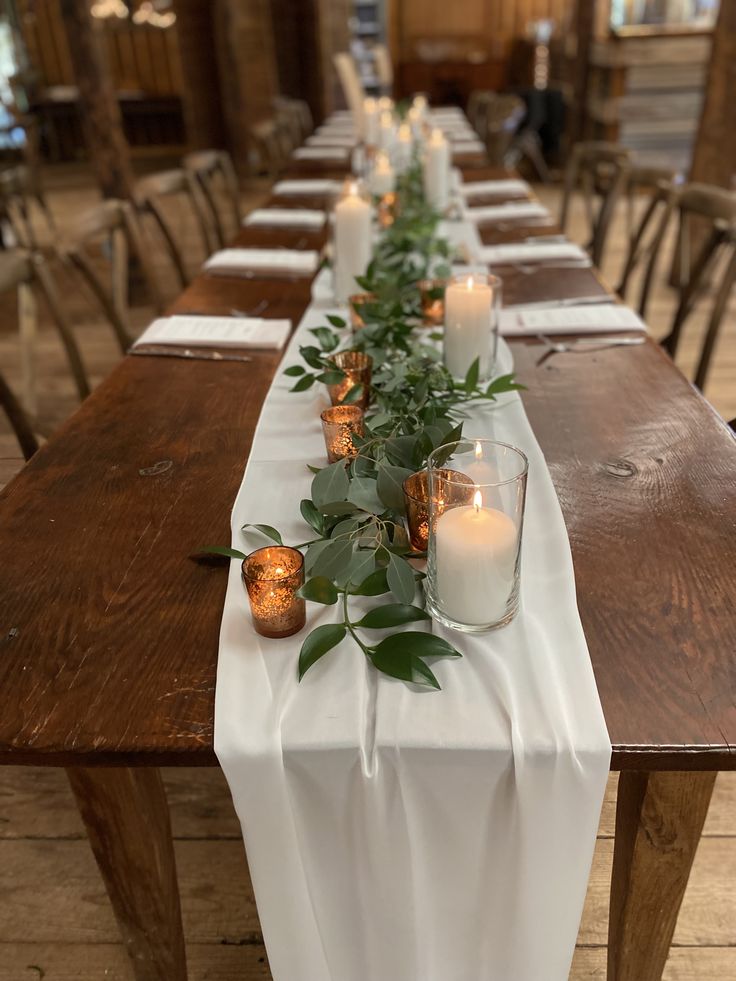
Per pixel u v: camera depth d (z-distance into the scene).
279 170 4.46
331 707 0.71
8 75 8.73
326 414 1.03
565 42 7.69
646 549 0.91
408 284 1.60
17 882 1.31
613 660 0.75
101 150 4.08
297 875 0.75
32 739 0.69
